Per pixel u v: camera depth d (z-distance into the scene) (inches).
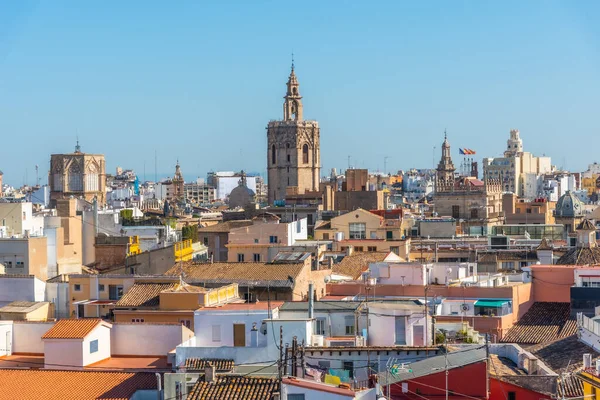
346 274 5866.1
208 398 3193.9
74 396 3511.3
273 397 3063.5
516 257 6737.2
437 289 4918.8
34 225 7819.9
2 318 4758.9
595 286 5039.4
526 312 4968.0
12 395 3535.9
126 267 6505.9
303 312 4005.9
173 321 4407.0
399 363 3312.0
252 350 3646.7
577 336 4005.9
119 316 4493.1
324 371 3373.5
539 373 3376.0
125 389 3531.0
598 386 2992.1
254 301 4768.7
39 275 6481.3
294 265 5221.5
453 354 3307.1
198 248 7691.9
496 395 3184.1
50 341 3907.5
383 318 3806.6
